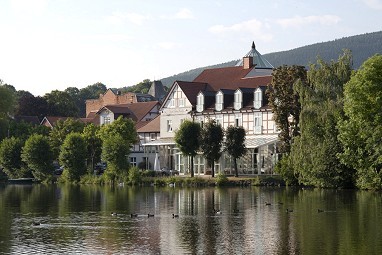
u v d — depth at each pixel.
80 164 128.75
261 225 58.19
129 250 47.28
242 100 125.19
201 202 79.12
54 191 103.88
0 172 144.62
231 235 53.03
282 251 46.44
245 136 120.00
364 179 91.81
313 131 97.69
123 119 140.00
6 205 78.88
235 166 114.12
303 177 99.44
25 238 52.38
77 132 142.00
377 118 87.31
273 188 101.38
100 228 57.50
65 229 57.03
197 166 127.81
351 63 98.88
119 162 120.69
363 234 52.62
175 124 138.62
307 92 98.56
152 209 72.00
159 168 131.25
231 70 144.12
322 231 54.38
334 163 96.75
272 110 109.19
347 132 91.12
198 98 133.75
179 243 49.72
